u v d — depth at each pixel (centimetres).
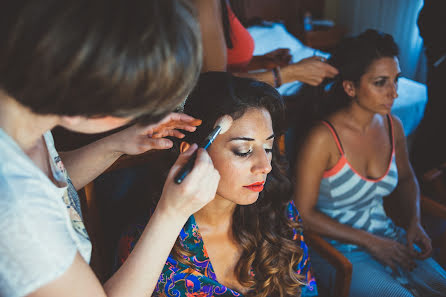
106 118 47
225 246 102
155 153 112
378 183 148
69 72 38
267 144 87
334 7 372
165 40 40
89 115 44
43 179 50
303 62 139
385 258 139
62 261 48
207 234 100
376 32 136
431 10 197
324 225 144
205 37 124
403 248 141
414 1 282
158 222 58
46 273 46
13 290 46
